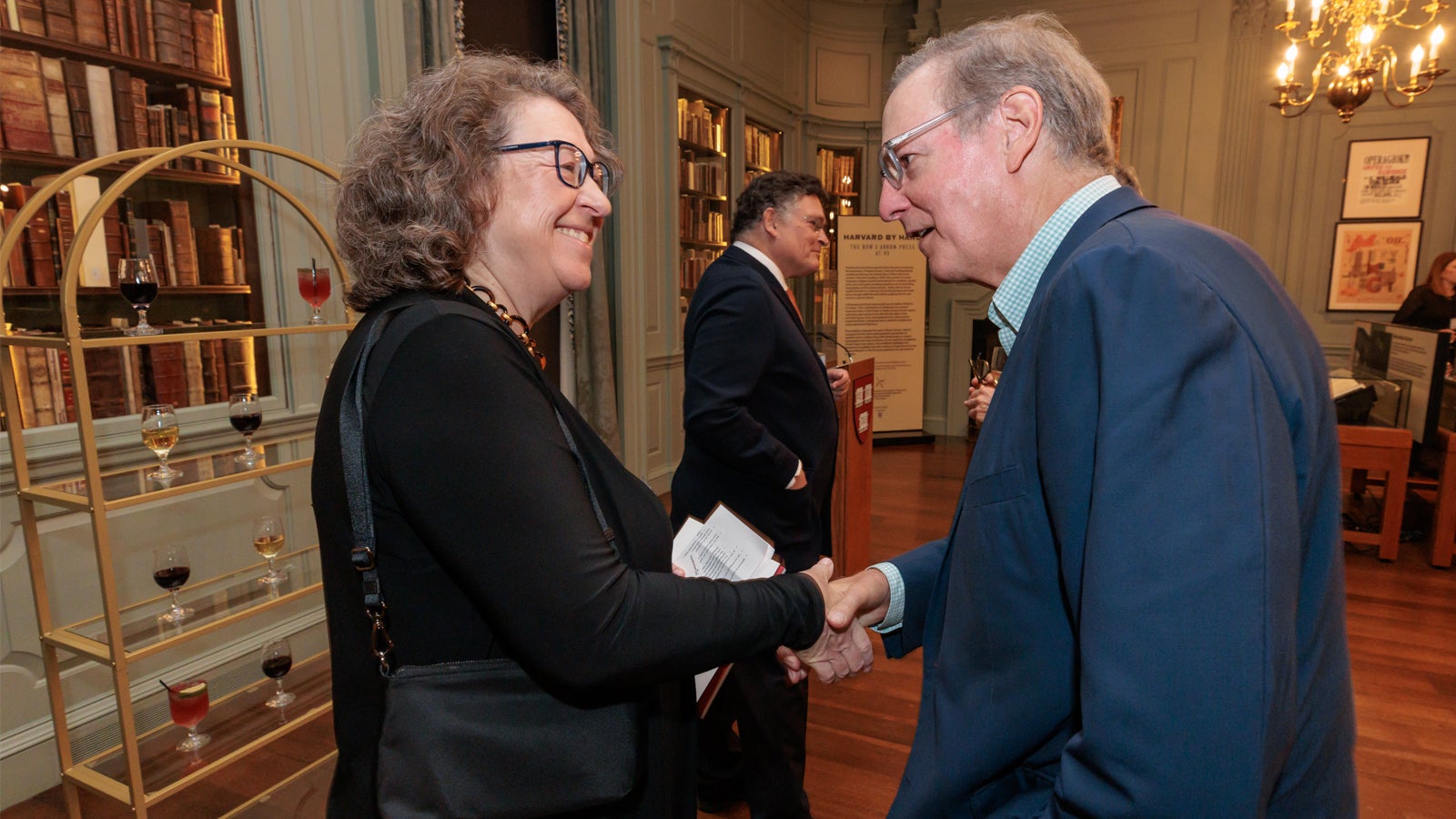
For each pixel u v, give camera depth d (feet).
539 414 2.40
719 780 6.77
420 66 10.20
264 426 8.75
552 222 2.78
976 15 22.29
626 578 2.42
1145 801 1.82
